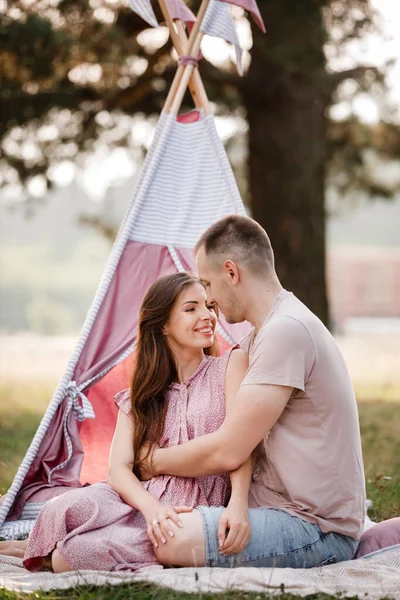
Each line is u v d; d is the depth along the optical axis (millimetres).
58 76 9555
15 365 18266
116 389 4777
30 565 3586
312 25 9344
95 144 10953
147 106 10430
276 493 3533
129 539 3463
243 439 3400
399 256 42125
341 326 35688
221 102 10844
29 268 50156
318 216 10875
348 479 3488
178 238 4836
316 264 10875
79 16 9141
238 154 12484
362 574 3369
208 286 3670
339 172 13711
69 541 3434
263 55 9641
